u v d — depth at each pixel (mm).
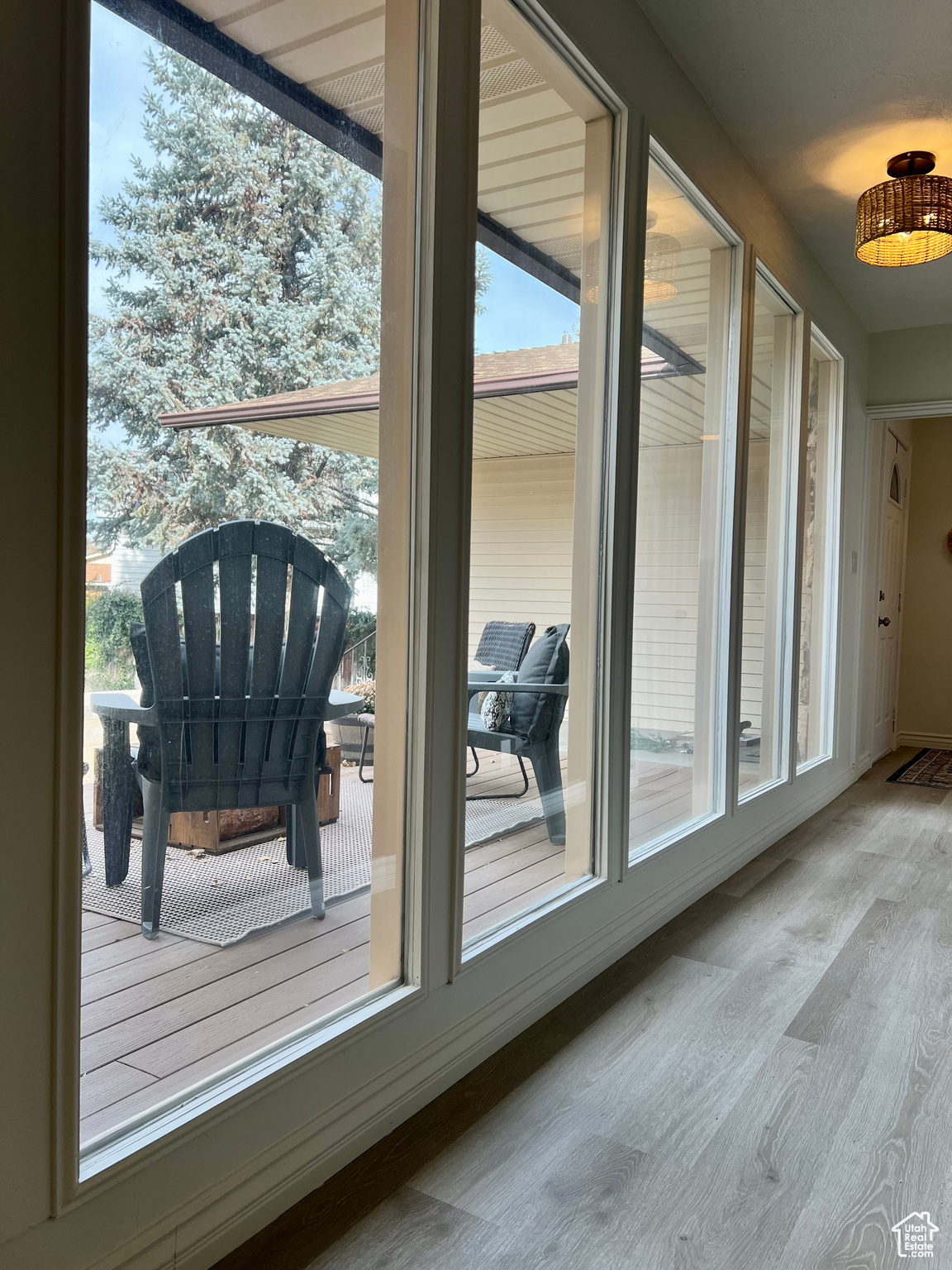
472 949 1822
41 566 986
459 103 1629
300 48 1343
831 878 3219
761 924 2711
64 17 971
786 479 3799
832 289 4297
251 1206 1302
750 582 3348
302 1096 1391
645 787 2586
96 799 1077
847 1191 1441
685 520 2785
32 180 953
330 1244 1293
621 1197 1415
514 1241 1311
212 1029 1260
